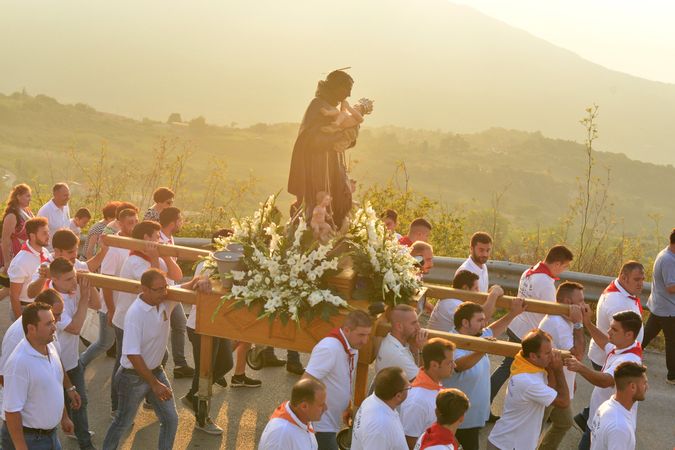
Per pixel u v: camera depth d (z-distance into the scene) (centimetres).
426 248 778
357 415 495
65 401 621
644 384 516
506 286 1072
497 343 584
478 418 610
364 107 667
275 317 616
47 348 532
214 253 663
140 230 759
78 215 1040
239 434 684
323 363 551
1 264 921
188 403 727
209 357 667
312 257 618
